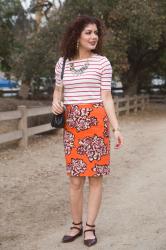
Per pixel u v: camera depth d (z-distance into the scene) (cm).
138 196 696
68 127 483
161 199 677
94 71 472
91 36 471
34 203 665
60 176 834
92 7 1911
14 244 510
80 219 511
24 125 1102
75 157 482
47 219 593
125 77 2562
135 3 1923
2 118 1021
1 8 1911
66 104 483
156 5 2000
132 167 923
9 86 3062
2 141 1022
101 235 525
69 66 479
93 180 491
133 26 1944
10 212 623
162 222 569
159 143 1251
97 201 495
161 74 3131
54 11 2133
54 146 1149
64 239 505
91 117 476
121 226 557
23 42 2056
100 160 480
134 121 1859
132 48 2345
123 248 487
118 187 756
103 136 480
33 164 938
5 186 761
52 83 2505
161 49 2411
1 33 1948
